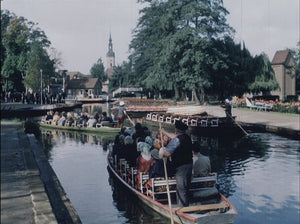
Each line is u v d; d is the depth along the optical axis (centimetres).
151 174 844
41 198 646
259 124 2392
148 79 5372
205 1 4622
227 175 1209
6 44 5959
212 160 1451
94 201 943
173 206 752
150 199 817
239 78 5047
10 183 746
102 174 1233
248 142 1920
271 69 4978
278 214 856
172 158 737
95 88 11650
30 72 6006
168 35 4856
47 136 2205
